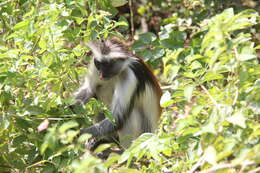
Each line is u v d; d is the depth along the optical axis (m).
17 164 10.05
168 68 9.98
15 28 9.98
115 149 13.34
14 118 9.84
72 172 9.06
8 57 10.09
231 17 8.23
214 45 7.69
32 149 10.04
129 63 12.63
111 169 8.96
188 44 15.16
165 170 9.76
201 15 16.34
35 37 10.68
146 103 12.85
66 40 10.91
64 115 9.72
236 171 8.05
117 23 11.37
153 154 8.56
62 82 10.39
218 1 16.23
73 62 11.10
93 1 11.93
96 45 12.31
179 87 9.26
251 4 18.14
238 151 7.17
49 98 9.70
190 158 8.74
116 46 12.49
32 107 9.62
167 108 13.20
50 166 9.73
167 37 13.80
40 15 10.20
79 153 9.27
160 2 18.73
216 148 7.49
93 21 11.44
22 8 12.04
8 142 10.12
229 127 8.28
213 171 7.16
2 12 11.54
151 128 12.99
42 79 10.29
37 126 9.91
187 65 10.03
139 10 18.94
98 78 12.53
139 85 12.69
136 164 11.05
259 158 6.47
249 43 8.91
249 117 8.43
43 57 10.16
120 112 12.46
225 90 8.99
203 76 9.79
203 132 7.38
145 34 14.18
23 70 10.59
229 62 7.99
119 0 12.70
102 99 13.19
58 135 7.03
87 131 12.12
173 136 8.62
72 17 10.79
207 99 9.02
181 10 17.94
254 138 7.91
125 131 12.89
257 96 8.11
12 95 10.02
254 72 8.71
